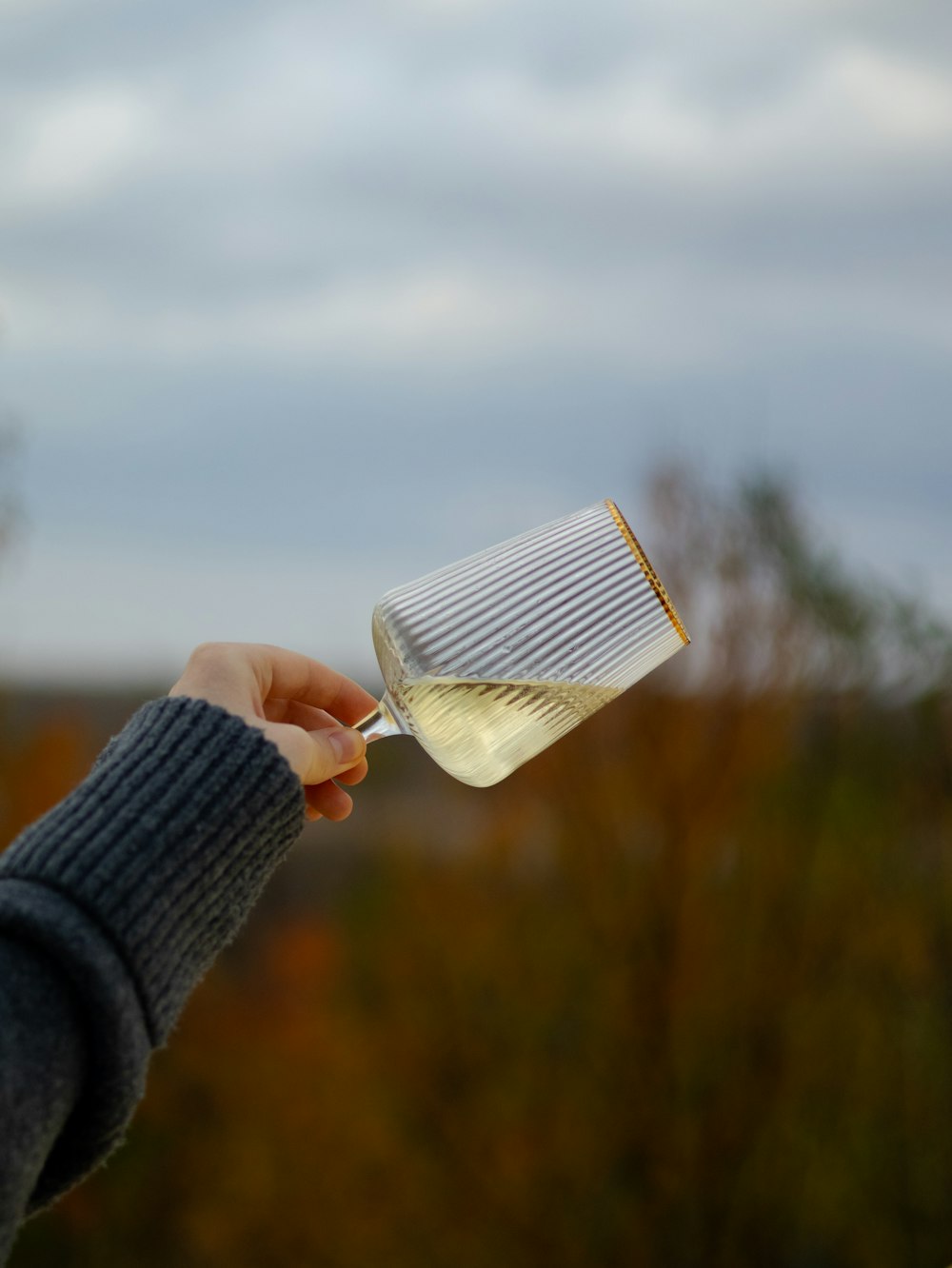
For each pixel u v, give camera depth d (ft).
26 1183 1.37
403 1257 24.08
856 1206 19.33
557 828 22.34
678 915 21.30
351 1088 25.07
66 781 24.50
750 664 19.45
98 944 1.51
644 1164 21.63
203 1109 27.20
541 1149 22.81
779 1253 20.13
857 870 18.90
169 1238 26.96
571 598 2.61
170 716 1.94
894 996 19.01
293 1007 26.40
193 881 1.71
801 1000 19.93
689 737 20.49
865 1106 19.35
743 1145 20.70
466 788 22.99
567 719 2.71
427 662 2.57
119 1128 1.55
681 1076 21.65
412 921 23.80
